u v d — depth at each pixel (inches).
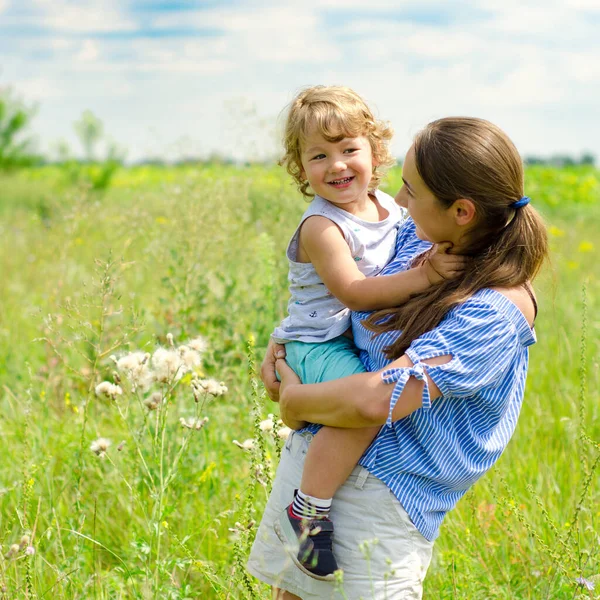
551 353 215.6
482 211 85.7
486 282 86.0
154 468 139.5
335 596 91.0
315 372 94.7
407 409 83.6
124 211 237.6
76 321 148.9
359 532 89.0
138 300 217.2
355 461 88.5
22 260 314.0
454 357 83.3
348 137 99.7
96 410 181.6
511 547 127.8
